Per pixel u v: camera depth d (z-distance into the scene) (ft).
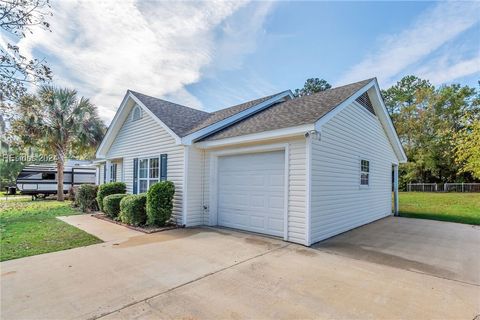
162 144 28.99
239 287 11.64
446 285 12.17
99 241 19.52
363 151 29.14
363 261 15.52
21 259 15.25
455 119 90.02
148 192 24.63
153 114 28.91
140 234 21.95
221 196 26.40
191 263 14.71
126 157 35.73
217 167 26.76
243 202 24.27
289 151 20.29
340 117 24.16
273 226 21.80
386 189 36.65
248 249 17.60
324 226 21.17
